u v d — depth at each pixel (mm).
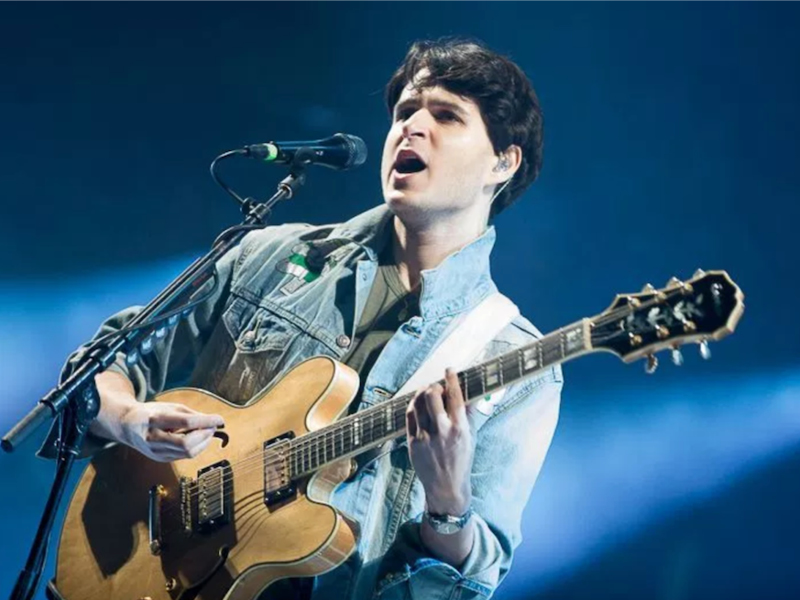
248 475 5801
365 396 5996
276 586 5883
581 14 10609
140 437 5918
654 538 9352
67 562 6215
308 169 10406
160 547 5945
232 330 6512
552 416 5988
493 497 5762
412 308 6250
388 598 5676
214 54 11266
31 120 11172
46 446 6074
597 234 10109
